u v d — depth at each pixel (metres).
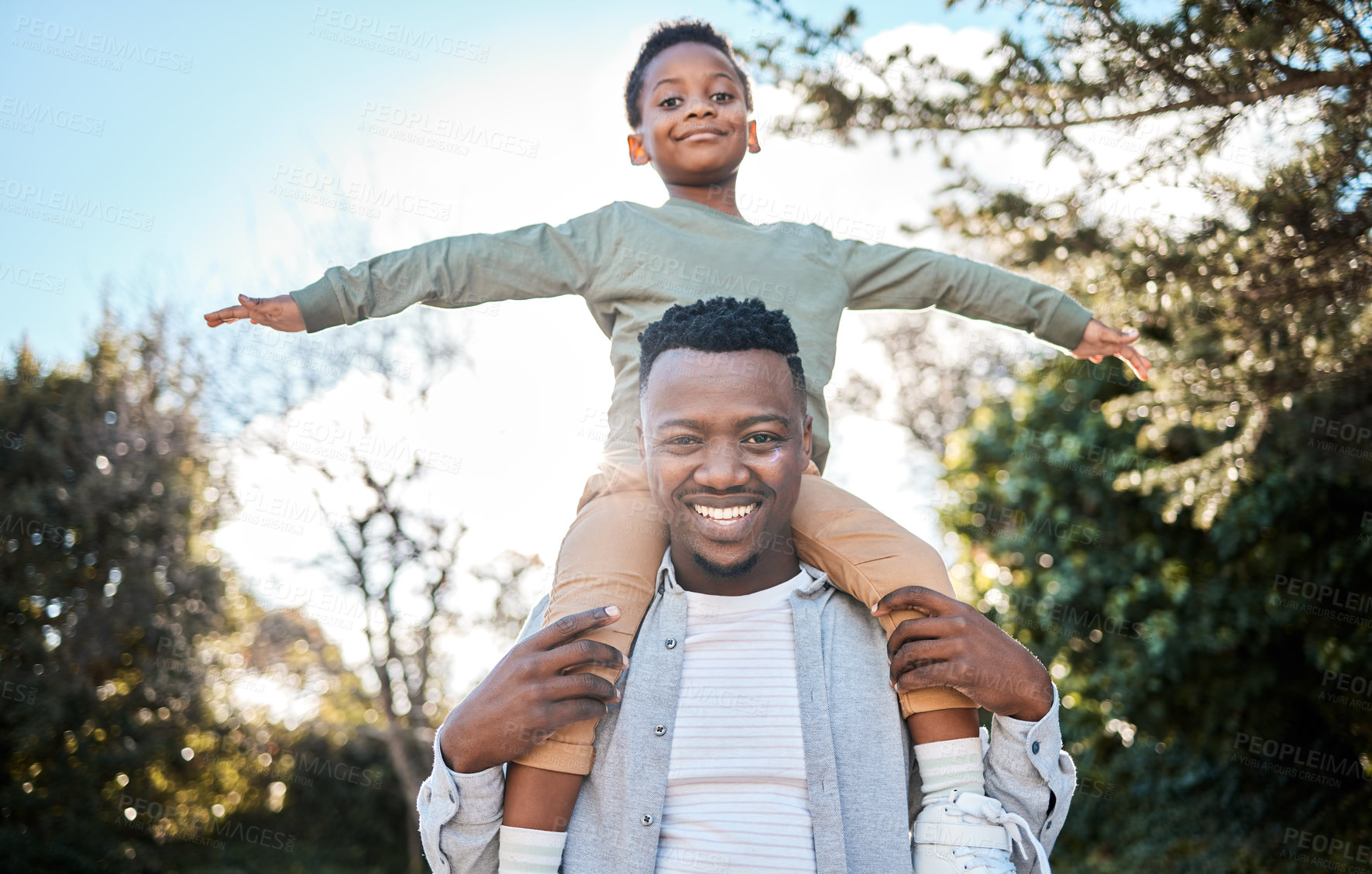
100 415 13.49
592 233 2.73
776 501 2.13
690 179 2.83
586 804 2.10
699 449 2.10
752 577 2.23
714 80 2.85
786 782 2.08
